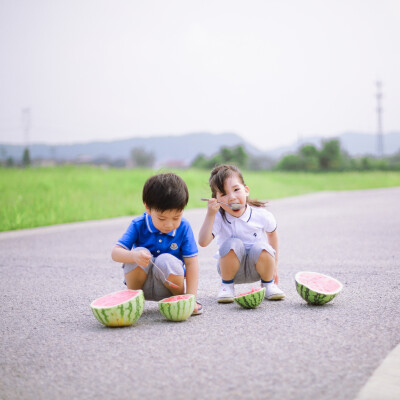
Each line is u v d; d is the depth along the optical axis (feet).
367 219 39.29
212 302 15.35
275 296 15.21
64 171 78.38
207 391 8.66
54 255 25.35
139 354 10.59
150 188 13.08
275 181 94.68
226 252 15.19
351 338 11.25
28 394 8.80
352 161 236.22
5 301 16.02
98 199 52.65
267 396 8.39
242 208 15.66
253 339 11.34
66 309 14.90
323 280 15.31
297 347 10.72
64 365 10.12
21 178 63.31
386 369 9.39
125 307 12.46
